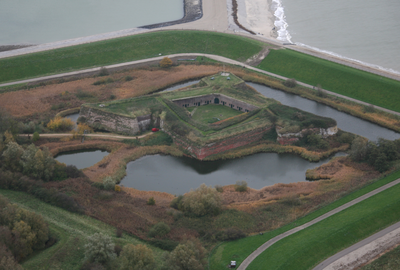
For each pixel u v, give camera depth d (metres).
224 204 134.88
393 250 107.00
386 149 155.25
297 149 169.12
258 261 106.25
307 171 155.38
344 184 144.00
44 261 103.69
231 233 118.06
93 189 140.75
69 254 106.69
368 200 131.38
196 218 126.88
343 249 109.69
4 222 109.69
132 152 168.88
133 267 96.25
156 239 114.81
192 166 162.50
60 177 146.75
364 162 157.50
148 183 151.75
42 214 123.94
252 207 132.88
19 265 94.44
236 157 167.75
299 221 123.81
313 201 134.88
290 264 104.31
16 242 103.88
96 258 101.31
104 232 117.56
